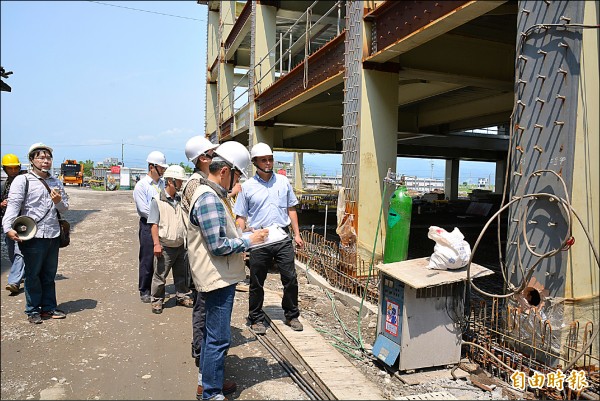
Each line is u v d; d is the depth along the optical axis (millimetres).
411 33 5750
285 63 19312
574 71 3648
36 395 3697
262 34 13375
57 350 4594
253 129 13367
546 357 3805
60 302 6211
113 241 11312
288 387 3895
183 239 5676
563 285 3730
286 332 4938
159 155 6172
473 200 22391
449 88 10984
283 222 5266
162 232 5562
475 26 7324
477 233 14195
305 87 9273
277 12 14023
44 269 5453
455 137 21031
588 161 3695
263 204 5184
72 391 3775
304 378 3963
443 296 4055
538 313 3875
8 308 5891
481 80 7668
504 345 4176
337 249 7465
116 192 34844
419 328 3984
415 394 3709
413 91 11945
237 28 16453
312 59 9078
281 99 11070
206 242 3279
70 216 16375
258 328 5070
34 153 5246
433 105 14805
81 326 5285
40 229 5184
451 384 3877
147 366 4266
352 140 7094
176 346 4746
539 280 3895
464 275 3914
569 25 3602
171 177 5629
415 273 3963
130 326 5312
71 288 6945
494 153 24859
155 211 5625
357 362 4367
